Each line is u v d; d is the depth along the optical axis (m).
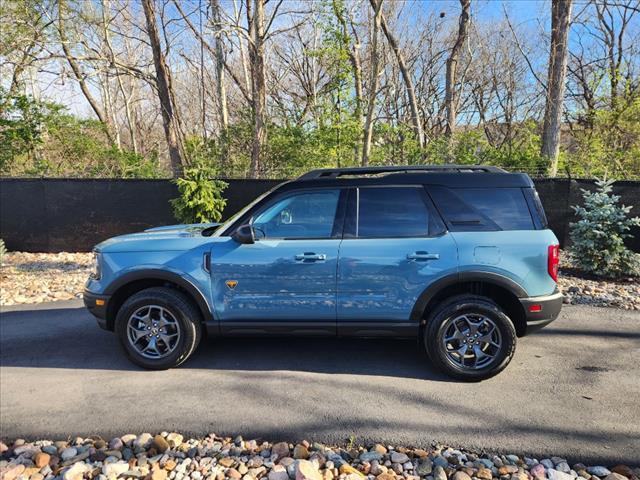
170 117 13.56
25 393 3.87
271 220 4.23
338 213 4.13
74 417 3.48
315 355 4.62
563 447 3.00
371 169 4.35
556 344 4.79
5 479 2.81
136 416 3.47
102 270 4.28
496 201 4.01
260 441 3.16
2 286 7.61
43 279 8.12
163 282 4.39
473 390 3.81
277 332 4.18
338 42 13.36
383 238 4.02
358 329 4.07
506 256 3.85
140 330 4.27
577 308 6.00
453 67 16.14
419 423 3.31
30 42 13.12
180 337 4.21
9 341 5.11
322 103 13.98
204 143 15.01
